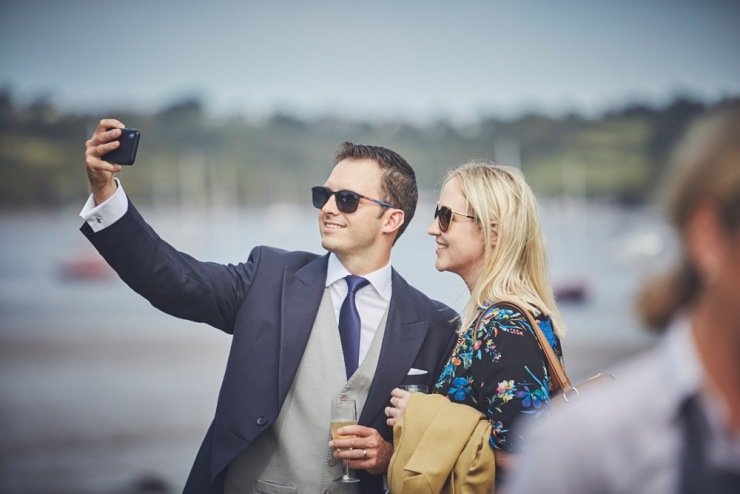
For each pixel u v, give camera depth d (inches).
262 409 121.3
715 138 48.3
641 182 4694.9
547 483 51.8
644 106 5000.0
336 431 118.3
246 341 124.6
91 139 115.1
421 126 5315.0
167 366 984.9
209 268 125.4
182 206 4854.8
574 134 5049.2
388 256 133.2
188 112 5167.3
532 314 115.0
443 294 1528.1
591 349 1091.9
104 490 397.1
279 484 122.4
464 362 116.5
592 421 50.9
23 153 4906.5
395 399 120.6
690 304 50.1
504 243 119.6
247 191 5032.0
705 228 48.2
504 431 108.4
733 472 47.8
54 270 2726.4
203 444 127.8
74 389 812.6
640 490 49.3
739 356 48.1
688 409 49.1
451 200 125.6
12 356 1076.5
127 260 117.2
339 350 126.1
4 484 402.9
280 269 130.3
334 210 130.0
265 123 5246.1
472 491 108.9
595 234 3297.2
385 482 124.8
